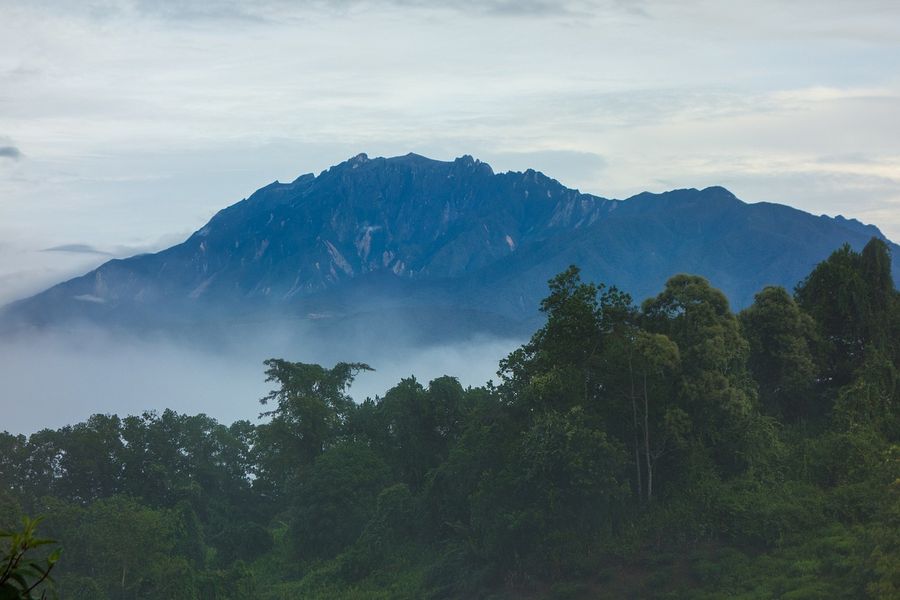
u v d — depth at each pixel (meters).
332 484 92.88
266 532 100.81
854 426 69.00
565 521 63.94
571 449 62.72
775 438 69.06
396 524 84.81
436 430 95.31
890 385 74.00
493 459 71.00
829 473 66.88
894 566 47.94
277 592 82.00
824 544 57.53
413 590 73.12
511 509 65.81
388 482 94.94
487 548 67.00
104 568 72.00
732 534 61.62
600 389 69.50
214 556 102.31
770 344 76.94
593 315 69.12
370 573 81.38
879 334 79.12
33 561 9.73
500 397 74.25
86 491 98.12
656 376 66.44
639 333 65.38
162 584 73.69
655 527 63.28
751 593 54.62
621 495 63.19
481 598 64.62
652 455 66.88
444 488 81.19
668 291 69.50
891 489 54.84
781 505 61.84
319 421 104.75
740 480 65.56
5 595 9.45
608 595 58.50
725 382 66.19
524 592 62.47
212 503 105.50
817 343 78.25
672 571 59.62
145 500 99.94
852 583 50.81
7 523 72.31
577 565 62.00
